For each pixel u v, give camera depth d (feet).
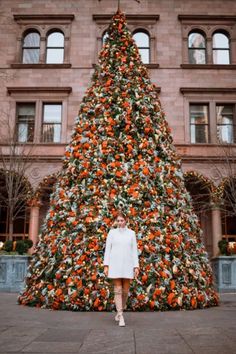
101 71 29.53
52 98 71.92
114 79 28.60
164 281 22.90
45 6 76.43
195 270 24.80
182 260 24.35
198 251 26.07
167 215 25.07
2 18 75.66
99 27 75.15
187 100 71.67
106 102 27.61
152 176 25.61
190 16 75.31
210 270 26.91
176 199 25.98
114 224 23.27
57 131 71.87
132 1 76.48
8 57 74.08
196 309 23.76
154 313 21.66
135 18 75.51
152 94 29.14
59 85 72.33
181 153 68.18
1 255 46.19
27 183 64.69
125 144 26.07
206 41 75.46
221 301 32.58
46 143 68.54
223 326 16.90
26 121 72.28
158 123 28.14
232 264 46.55
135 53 30.04
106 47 30.48
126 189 24.68
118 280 18.19
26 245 49.62
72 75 72.79
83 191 25.11
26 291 26.05
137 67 29.48
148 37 75.82
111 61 29.50
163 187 25.58
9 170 60.90
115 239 18.71
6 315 20.49
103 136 26.45
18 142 66.85
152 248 23.35
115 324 17.51
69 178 26.27
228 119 72.33
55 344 13.11
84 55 73.82
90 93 29.09
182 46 74.54
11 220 58.90
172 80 72.49
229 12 76.23
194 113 72.38
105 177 25.27
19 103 72.54
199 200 69.36
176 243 24.29
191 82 72.49
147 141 26.48
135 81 28.60
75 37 74.79
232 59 74.54
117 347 12.73
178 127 70.33
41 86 71.97
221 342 13.55
